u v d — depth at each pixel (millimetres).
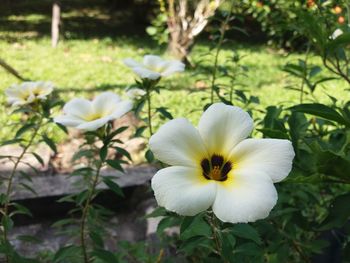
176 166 146
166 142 149
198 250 291
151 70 259
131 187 471
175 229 373
